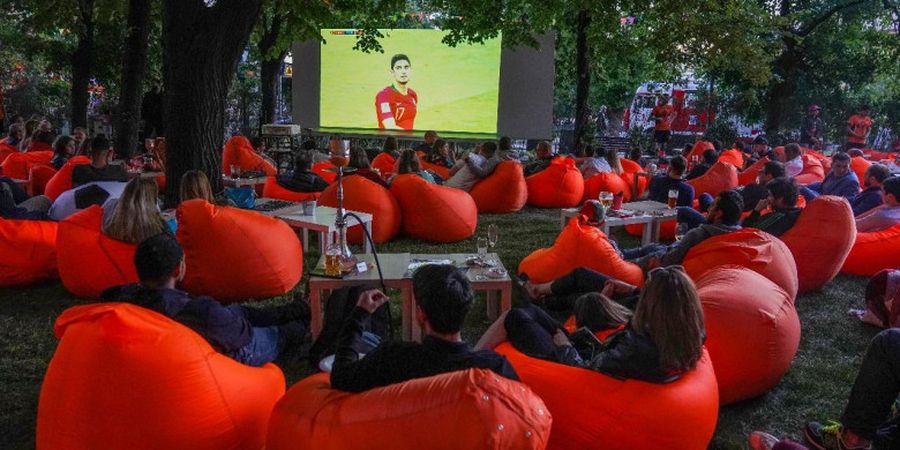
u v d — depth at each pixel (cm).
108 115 1465
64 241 457
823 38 1645
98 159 617
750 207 658
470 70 1570
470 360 219
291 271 485
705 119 1803
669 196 653
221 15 596
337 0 959
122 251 445
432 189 656
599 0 1124
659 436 256
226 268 449
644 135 1750
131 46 977
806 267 509
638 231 718
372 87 1639
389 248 645
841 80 1705
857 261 571
